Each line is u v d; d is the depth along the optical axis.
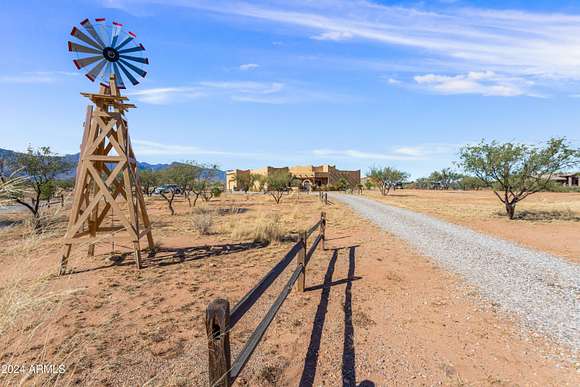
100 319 5.23
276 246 11.46
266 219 17.69
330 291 6.77
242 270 8.34
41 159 14.10
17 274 2.87
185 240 12.64
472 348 4.44
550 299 6.30
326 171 94.25
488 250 10.88
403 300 6.25
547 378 3.75
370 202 37.38
